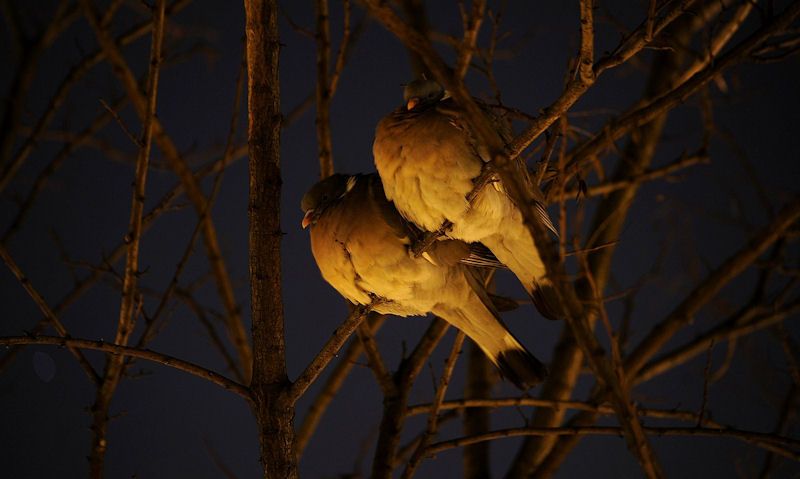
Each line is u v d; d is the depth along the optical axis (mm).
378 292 7871
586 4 5020
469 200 6562
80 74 10242
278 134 6273
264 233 6207
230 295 10008
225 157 8094
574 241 6508
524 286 7855
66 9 11273
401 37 4023
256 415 6176
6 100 11117
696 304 9688
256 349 6215
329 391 10133
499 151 4129
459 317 8031
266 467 6094
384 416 8547
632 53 5305
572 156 7797
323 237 7836
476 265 7848
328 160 8625
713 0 9555
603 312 5977
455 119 7043
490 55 7844
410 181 7242
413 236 7578
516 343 8062
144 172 7203
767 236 9438
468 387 10016
